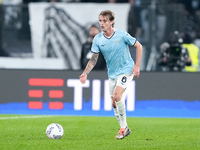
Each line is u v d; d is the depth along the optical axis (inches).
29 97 2098.9
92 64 1263.5
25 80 2102.6
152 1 2516.0
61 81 2085.4
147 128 1595.7
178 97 2048.5
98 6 2309.3
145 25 2293.3
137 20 2294.5
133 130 1520.7
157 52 2281.0
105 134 1384.1
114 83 1261.1
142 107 2050.9
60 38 2332.7
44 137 1274.6
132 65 1249.4
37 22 2341.3
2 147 1070.4
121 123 1241.4
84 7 2316.7
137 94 2055.9
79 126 1614.2
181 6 2290.8
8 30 2346.2
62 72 2087.8
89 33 2290.8
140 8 2294.5
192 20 2551.7
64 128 1536.7
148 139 1262.3
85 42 2209.6
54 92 2087.8
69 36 2322.8
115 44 1225.4
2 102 2105.1
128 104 2054.6
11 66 2347.4
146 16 2290.8
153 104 2049.7
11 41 2347.4
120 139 1241.4
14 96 2102.6
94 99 2063.2
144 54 2281.0
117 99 1219.2
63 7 2325.3
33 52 2346.2
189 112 2042.3
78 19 2322.8
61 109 2080.5
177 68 2230.6
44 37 2341.3
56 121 1761.8
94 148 1065.5
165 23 2292.1
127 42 1230.3
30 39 2343.8
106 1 2568.9
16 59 2349.9
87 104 2064.5
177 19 2289.6
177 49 2223.2
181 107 2044.8
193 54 2330.2
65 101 2079.2
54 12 2332.7
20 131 1422.2
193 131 1512.1
